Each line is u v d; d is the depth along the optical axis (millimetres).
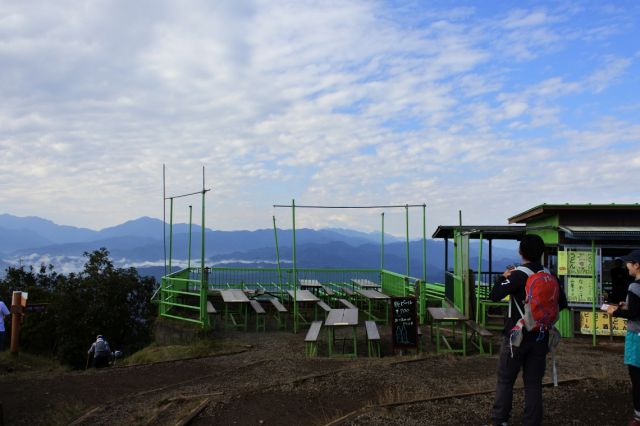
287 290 18594
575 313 13062
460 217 15742
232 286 20953
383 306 18828
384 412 6254
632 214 13078
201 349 13055
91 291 25562
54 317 24266
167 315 16344
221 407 7176
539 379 4965
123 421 7367
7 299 30188
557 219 13250
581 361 9398
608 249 13117
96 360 13492
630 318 5297
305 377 8406
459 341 12977
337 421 6074
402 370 8852
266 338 14273
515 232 14531
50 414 8227
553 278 5023
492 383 7680
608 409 6160
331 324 11234
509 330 5059
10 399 9203
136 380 10227
